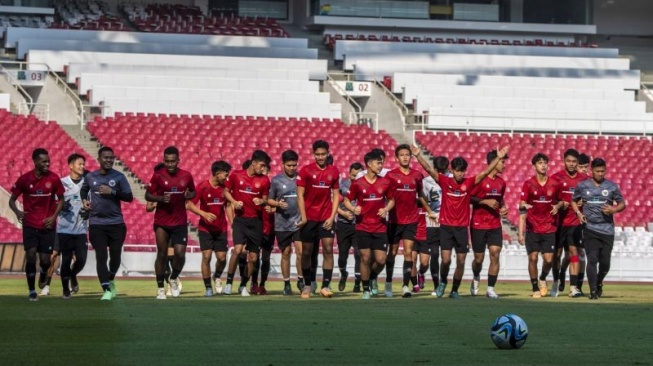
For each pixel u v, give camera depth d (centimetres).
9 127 4481
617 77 5816
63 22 6006
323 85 5562
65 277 2150
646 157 4991
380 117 5400
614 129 5344
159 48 5500
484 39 6488
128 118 4797
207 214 2200
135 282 2994
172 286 2177
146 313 1734
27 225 2055
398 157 2216
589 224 2247
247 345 1289
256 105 5094
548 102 5425
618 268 3600
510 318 1263
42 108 4953
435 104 5319
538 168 2284
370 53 5762
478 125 5228
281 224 2303
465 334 1428
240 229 2267
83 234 2220
